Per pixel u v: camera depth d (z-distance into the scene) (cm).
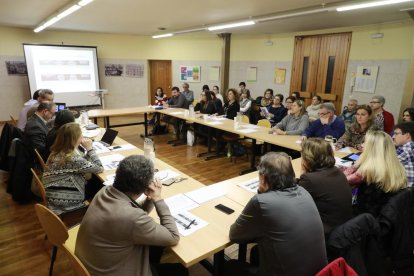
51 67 740
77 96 791
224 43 746
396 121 514
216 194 197
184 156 498
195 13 483
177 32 703
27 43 708
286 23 545
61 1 414
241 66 789
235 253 236
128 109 596
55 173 208
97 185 257
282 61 701
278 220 120
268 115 539
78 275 121
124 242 113
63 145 210
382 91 528
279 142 341
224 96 772
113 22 598
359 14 445
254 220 126
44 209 149
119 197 120
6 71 707
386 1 326
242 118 483
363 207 192
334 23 536
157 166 250
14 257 227
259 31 679
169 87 897
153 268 148
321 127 351
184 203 183
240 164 460
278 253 120
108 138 321
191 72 859
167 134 654
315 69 638
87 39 789
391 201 173
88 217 117
